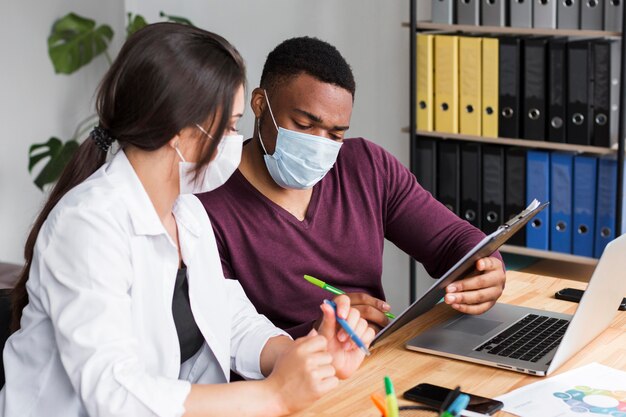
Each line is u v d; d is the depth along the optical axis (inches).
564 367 68.7
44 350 58.3
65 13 183.6
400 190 92.0
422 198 92.7
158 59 56.1
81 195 58.0
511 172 140.8
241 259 84.5
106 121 58.7
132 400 53.6
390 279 170.9
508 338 74.0
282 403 56.7
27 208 185.5
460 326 77.5
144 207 60.1
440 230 90.8
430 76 143.4
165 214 63.1
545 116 136.1
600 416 59.6
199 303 67.1
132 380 54.1
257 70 174.7
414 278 152.9
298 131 80.8
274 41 171.9
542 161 137.9
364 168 90.3
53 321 55.6
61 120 187.8
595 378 66.4
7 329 67.2
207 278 68.1
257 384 57.1
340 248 87.3
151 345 61.9
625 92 126.9
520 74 136.6
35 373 58.8
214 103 57.0
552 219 139.2
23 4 178.4
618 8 127.4
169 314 62.7
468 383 66.0
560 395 63.2
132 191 59.8
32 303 58.8
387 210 92.3
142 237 60.4
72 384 55.2
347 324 59.9
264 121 82.7
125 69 57.1
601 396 62.9
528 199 140.3
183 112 56.3
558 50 132.5
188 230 66.3
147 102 56.4
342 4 164.1
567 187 136.7
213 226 83.8
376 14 161.5
